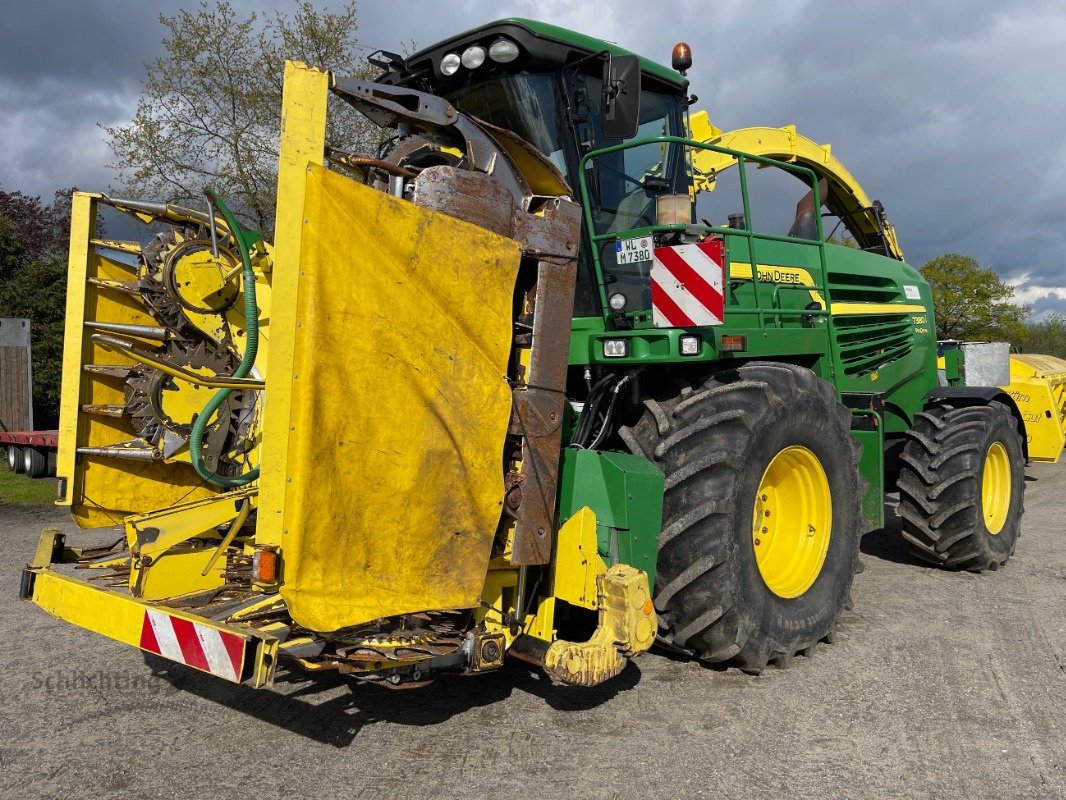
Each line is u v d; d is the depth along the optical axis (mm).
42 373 13711
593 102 3891
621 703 3367
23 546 6312
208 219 3971
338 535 2629
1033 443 8656
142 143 12328
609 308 3775
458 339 2891
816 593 3928
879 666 3768
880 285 5930
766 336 4039
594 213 3865
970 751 2945
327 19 12727
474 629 2955
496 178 3164
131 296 4082
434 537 2857
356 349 2639
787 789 2689
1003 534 5578
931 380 6363
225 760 2893
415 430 2793
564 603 3791
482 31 3781
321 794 2660
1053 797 2643
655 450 3525
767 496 4004
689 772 2797
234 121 12703
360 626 2797
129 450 3867
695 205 4598
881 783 2725
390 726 3160
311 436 2541
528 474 3123
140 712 3293
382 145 3730
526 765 2848
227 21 12633
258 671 2475
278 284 2492
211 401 3816
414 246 2760
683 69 4363
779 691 3484
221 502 3682
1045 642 4078
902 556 5980
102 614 2971
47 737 3070
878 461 4820
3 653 3963
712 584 3379
